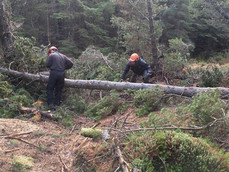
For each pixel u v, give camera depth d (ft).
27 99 18.38
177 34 50.01
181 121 12.55
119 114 17.70
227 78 22.12
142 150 10.02
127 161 9.91
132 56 21.93
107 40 50.55
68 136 12.62
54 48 20.71
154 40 27.37
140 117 16.24
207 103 12.39
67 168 9.82
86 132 11.65
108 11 52.11
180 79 27.32
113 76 26.45
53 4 52.65
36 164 9.80
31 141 11.57
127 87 20.44
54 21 53.42
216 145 10.77
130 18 33.27
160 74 27.84
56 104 19.75
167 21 51.42
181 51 30.81
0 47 22.57
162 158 9.80
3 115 15.25
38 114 16.15
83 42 53.31
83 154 10.50
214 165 9.50
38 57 24.38
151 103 17.01
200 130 11.74
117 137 11.34
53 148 11.15
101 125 15.34
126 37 30.89
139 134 11.83
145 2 30.35
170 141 10.03
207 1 51.42
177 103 18.01
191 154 9.68
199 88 18.49
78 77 26.22
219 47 61.46
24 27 49.39
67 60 20.29
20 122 13.74
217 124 11.54
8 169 9.05
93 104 20.27
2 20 22.25
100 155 10.42
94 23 52.75
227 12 50.47
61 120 16.47
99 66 27.73
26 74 21.66
